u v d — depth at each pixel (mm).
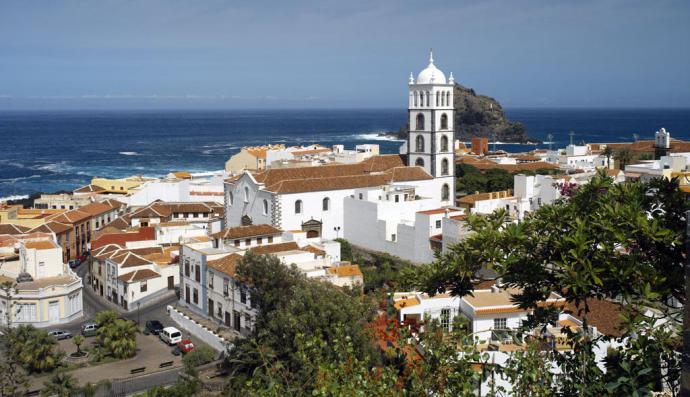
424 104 159500
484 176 194000
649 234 33938
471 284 38906
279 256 108188
